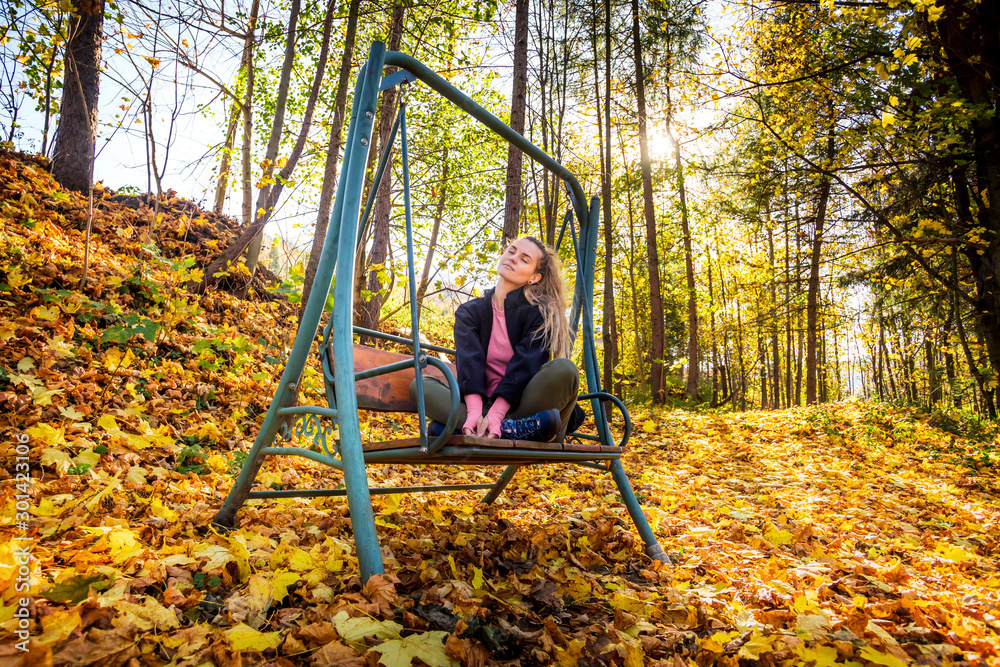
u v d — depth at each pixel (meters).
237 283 7.02
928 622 1.91
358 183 2.07
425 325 11.85
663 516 3.55
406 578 1.89
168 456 3.21
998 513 4.43
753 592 2.11
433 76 2.26
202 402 4.16
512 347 2.31
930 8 6.09
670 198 20.19
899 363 24.73
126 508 2.32
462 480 4.30
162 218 7.61
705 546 2.88
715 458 7.00
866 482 5.68
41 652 1.10
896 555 3.10
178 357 4.58
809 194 11.14
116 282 4.64
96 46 7.09
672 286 27.28
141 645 1.29
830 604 2.00
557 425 2.04
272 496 2.37
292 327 6.61
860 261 12.66
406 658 1.29
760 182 11.11
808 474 6.11
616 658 1.54
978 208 8.99
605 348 11.65
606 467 2.64
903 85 7.64
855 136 8.78
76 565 1.61
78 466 2.64
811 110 9.59
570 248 12.37
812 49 9.50
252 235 7.08
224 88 5.31
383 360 2.47
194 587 1.65
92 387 3.47
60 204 6.40
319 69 7.73
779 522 3.67
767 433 9.05
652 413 10.86
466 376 2.14
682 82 13.70
